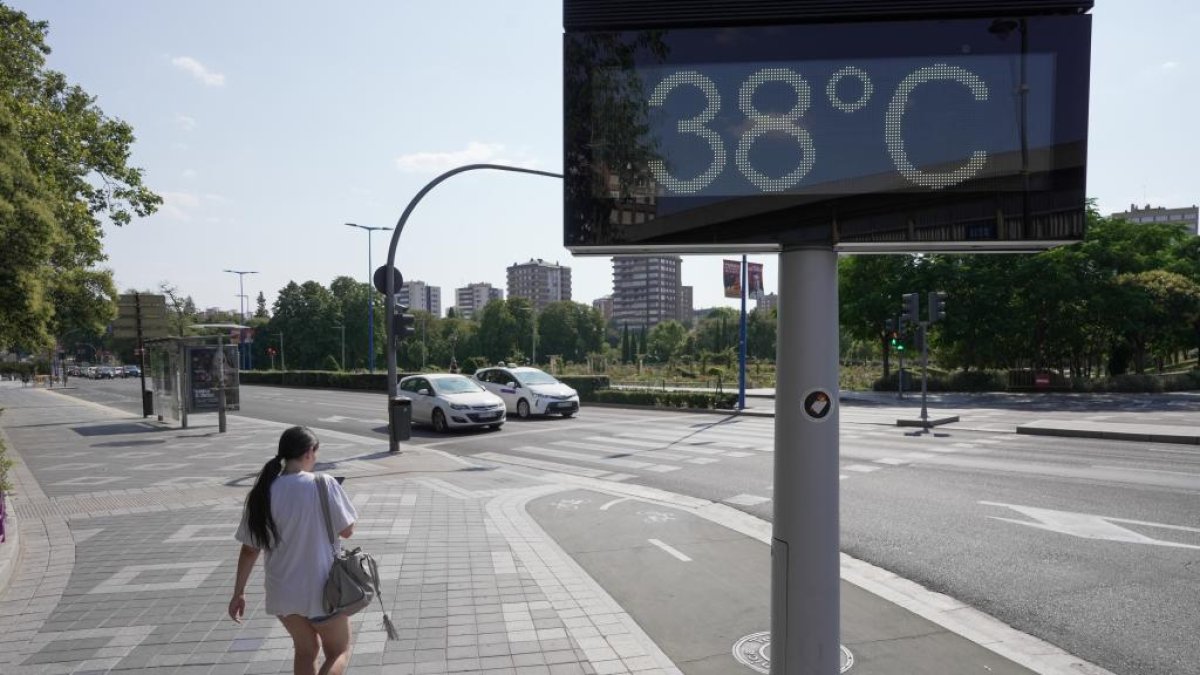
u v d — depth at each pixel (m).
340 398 35.59
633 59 2.66
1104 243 40.00
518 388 23.23
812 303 2.77
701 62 2.65
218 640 4.95
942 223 2.60
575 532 8.20
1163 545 7.36
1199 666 4.63
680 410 27.14
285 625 3.65
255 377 56.22
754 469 12.76
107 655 4.71
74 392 48.59
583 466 13.43
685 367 58.34
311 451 3.77
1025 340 39.97
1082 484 10.63
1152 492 9.98
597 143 2.65
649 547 7.55
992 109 2.57
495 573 6.46
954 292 38.91
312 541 3.60
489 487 10.88
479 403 19.27
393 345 15.06
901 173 2.61
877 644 4.91
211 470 12.59
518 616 5.40
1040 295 37.12
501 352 103.50
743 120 2.65
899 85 2.61
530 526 8.29
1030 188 2.55
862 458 13.59
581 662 4.58
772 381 46.09
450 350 106.12
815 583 2.83
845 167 2.63
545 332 111.94
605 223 2.66
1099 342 41.22
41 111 17.73
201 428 20.42
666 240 2.66
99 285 23.19
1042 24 2.55
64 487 11.02
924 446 15.47
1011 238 2.56
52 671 4.47
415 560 6.86
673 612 5.60
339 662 3.63
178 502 9.73
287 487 3.62
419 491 10.51
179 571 6.54
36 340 12.74
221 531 8.05
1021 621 5.43
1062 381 35.78
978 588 6.18
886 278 40.69
